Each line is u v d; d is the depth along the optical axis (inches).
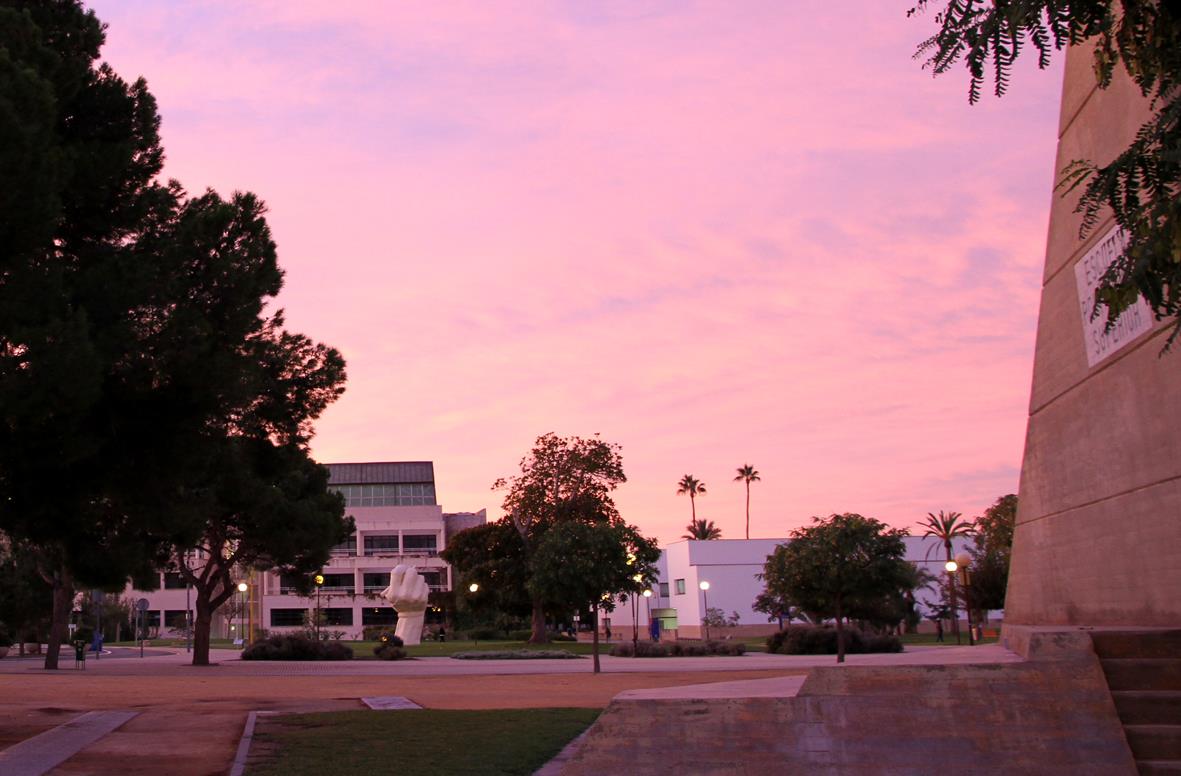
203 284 609.0
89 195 589.3
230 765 467.5
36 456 549.3
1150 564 434.6
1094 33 218.4
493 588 2645.2
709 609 2994.6
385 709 729.0
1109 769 323.3
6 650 2150.6
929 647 1743.4
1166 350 209.9
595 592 1128.8
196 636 1560.0
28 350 497.4
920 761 330.6
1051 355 546.0
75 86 593.9
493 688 952.9
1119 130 466.3
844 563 975.0
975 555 2689.5
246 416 1079.6
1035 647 354.0
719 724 339.6
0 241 501.0
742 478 5876.0
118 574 657.6
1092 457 493.0
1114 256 458.6
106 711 721.6
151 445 594.9
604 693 880.9
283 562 1600.6
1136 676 343.0
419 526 4261.8
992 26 207.2
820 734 335.9
